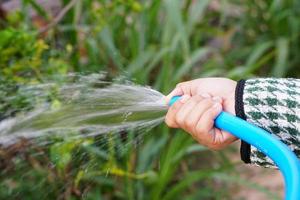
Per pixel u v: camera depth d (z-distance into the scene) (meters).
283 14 3.43
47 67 2.22
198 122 1.37
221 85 1.54
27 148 1.92
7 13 2.83
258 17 3.60
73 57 2.66
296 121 1.41
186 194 2.80
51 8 3.04
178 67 3.00
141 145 2.66
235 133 1.35
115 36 2.98
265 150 1.29
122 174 2.37
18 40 2.20
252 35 3.61
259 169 2.96
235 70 2.95
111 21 2.88
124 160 2.51
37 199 2.13
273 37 3.52
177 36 2.93
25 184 2.12
